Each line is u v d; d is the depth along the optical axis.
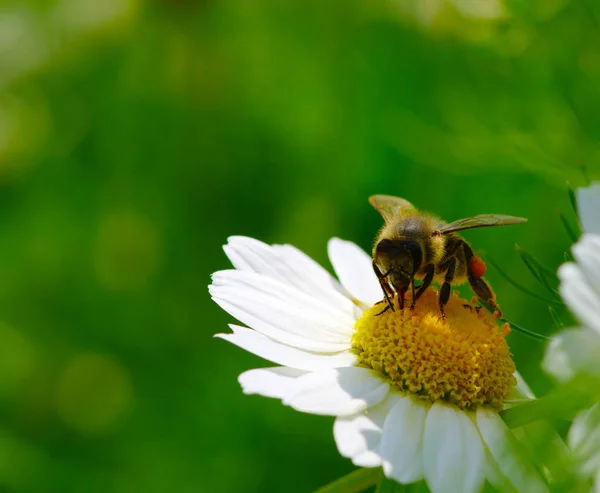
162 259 0.33
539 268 0.22
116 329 0.32
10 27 0.34
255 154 0.33
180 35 0.33
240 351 0.31
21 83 0.34
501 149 0.27
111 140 0.33
